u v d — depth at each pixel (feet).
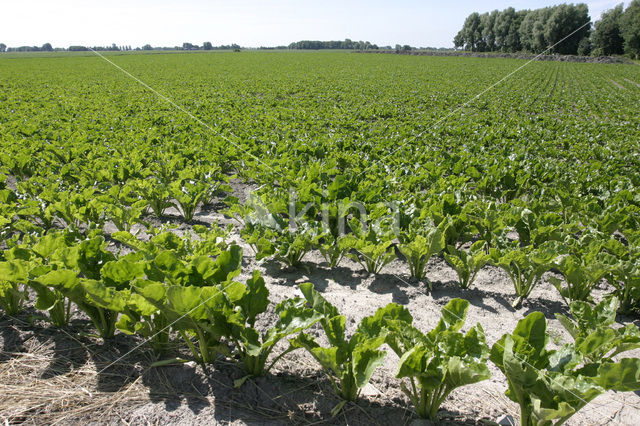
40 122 42.55
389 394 9.70
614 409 9.55
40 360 10.21
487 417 9.13
